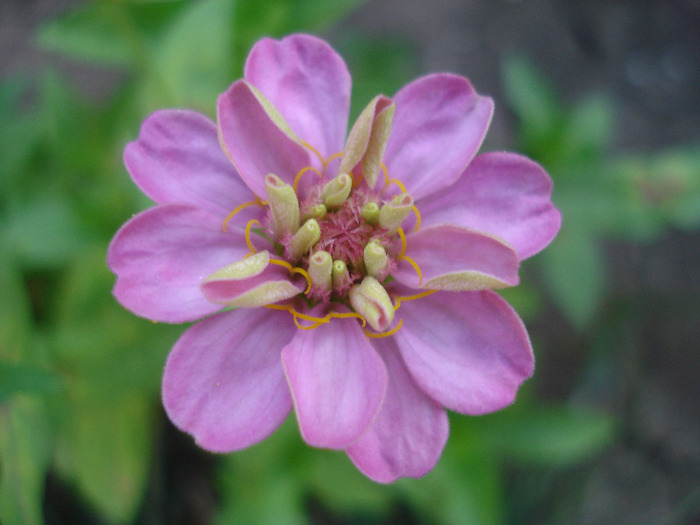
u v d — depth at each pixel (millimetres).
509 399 149
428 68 294
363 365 150
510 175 158
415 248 158
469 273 143
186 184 155
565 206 218
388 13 298
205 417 148
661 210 218
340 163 161
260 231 159
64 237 196
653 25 313
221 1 199
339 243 157
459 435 198
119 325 197
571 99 303
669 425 262
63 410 195
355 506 200
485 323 152
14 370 171
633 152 293
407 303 157
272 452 197
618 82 307
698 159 220
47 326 208
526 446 198
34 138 213
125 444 200
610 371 258
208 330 150
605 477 258
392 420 152
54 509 218
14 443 185
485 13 306
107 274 198
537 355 261
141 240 149
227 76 206
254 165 156
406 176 162
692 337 268
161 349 196
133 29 202
